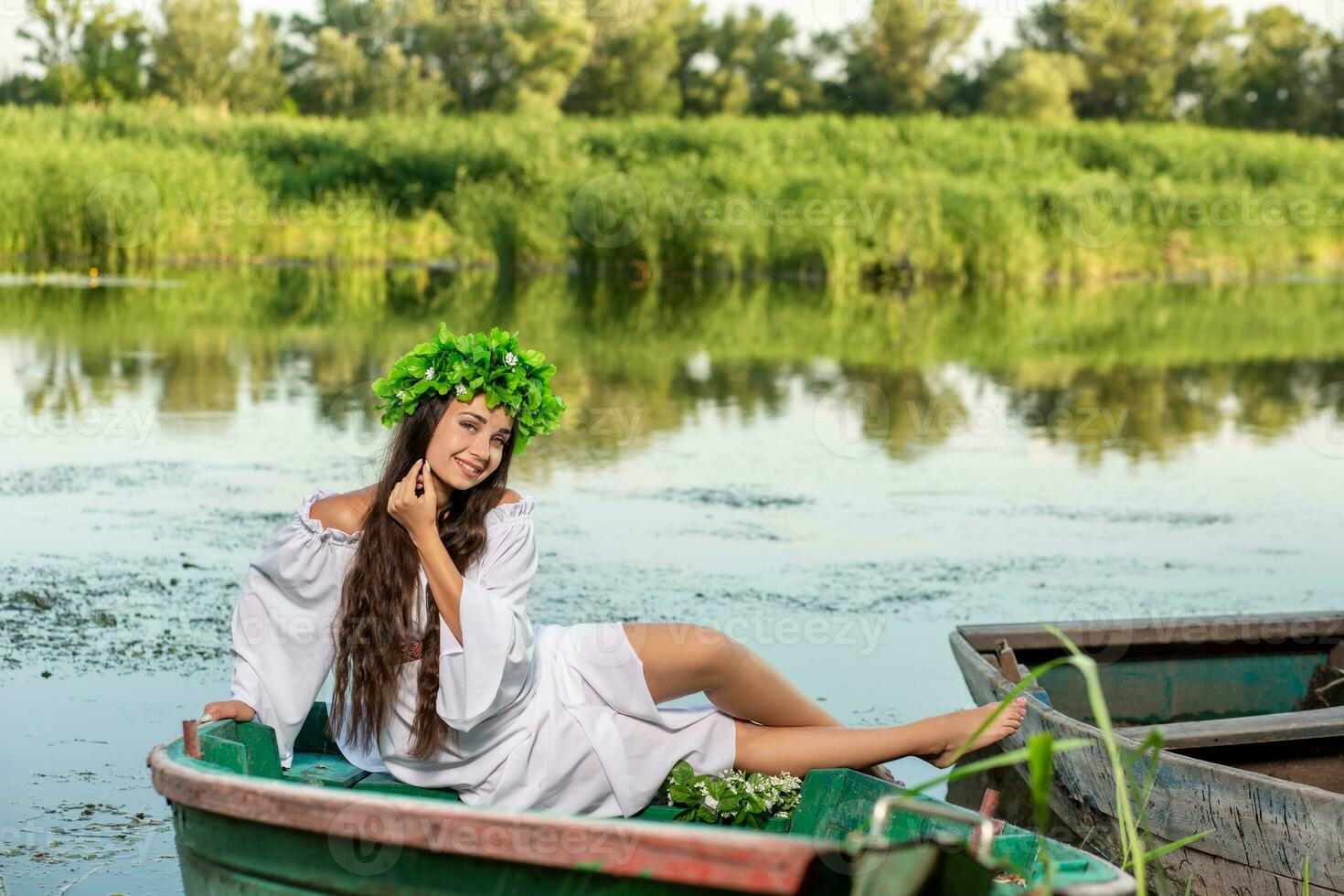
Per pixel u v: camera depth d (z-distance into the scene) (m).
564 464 7.96
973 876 1.98
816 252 19.67
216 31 27.17
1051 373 12.24
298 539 2.90
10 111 21.61
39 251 18.69
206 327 13.19
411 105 28.55
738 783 2.96
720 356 12.62
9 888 2.99
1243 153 25.81
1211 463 8.62
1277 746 3.87
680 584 5.51
